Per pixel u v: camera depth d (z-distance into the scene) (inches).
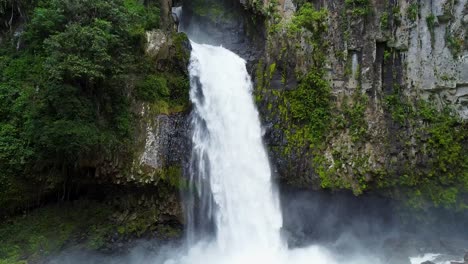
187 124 830.5
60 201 737.6
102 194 769.6
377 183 839.7
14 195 684.1
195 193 813.9
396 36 873.5
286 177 870.4
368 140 852.6
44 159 684.7
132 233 775.7
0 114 692.7
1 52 757.3
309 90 881.5
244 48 1071.6
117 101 758.5
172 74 854.5
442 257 784.9
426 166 841.5
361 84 869.8
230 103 901.8
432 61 870.4
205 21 1177.4
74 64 653.9
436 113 864.9
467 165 834.8
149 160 768.9
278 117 893.8
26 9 778.8
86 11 732.7
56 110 671.1
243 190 855.1
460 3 853.2
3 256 666.2
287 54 905.5
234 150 876.0
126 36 773.3
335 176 845.2
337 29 885.2
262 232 849.5
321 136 866.1
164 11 956.0
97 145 703.7
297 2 937.5
